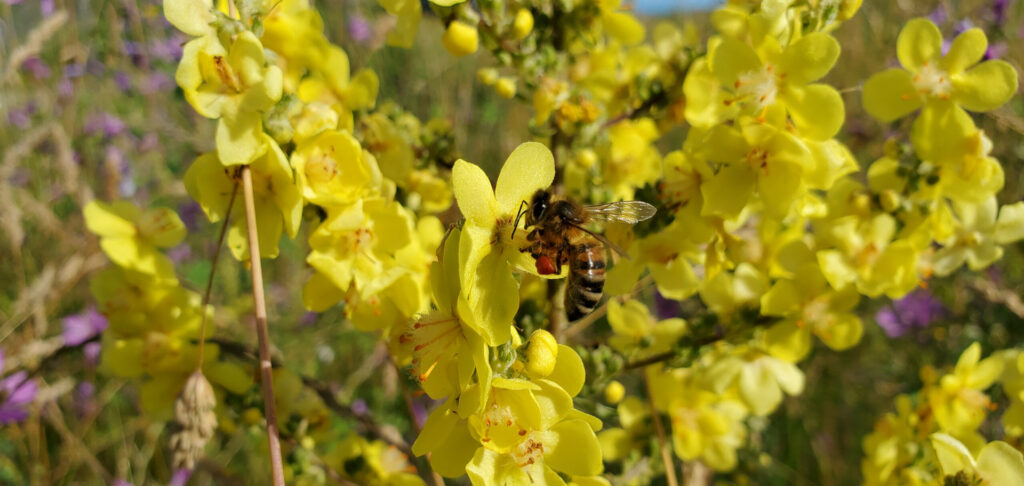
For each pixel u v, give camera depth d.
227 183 0.14
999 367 0.15
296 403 0.16
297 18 0.14
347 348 0.24
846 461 0.22
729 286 0.15
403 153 0.15
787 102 0.14
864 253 0.15
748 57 0.14
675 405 0.17
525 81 0.16
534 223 0.13
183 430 0.13
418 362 0.12
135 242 0.14
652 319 0.17
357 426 0.20
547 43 0.16
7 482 0.20
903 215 0.15
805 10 0.14
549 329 0.16
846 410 0.23
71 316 0.20
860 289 0.15
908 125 0.17
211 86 0.13
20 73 0.23
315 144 0.13
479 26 0.15
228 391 0.15
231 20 0.13
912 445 0.16
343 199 0.13
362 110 0.15
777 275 0.15
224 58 0.13
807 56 0.13
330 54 0.14
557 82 0.16
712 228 0.15
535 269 0.13
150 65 0.24
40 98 0.24
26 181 0.23
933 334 0.22
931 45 0.14
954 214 0.16
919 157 0.15
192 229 0.25
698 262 0.16
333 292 0.15
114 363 0.14
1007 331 0.21
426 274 0.15
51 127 0.22
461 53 0.15
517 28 0.15
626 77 0.17
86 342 0.15
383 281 0.14
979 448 0.15
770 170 0.14
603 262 0.15
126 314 0.14
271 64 0.13
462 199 0.12
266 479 0.20
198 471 0.20
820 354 0.22
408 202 0.16
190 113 0.24
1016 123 0.18
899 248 0.15
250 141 0.13
